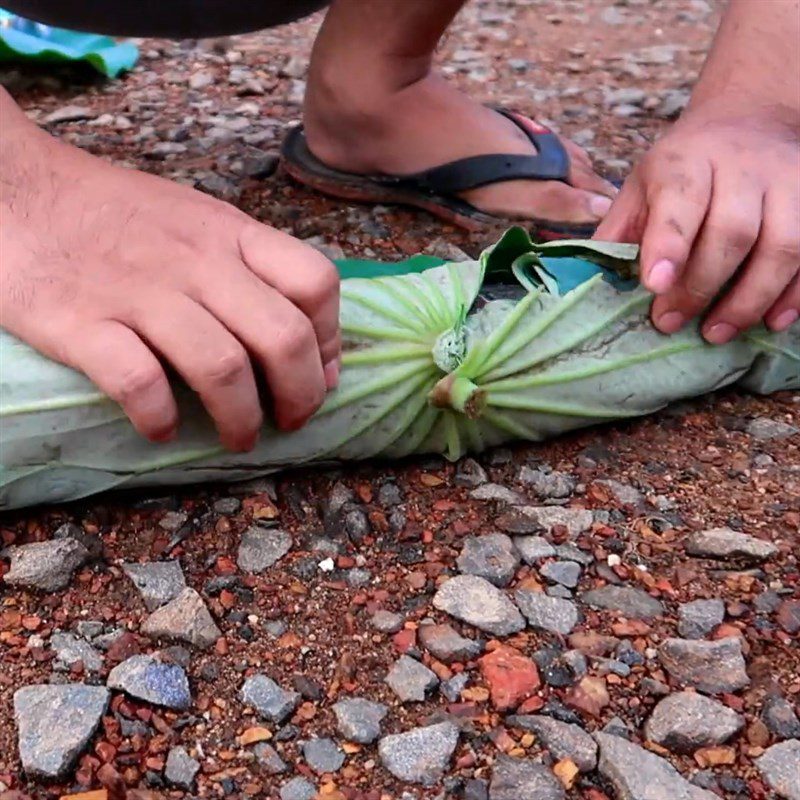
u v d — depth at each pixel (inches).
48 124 43.6
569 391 26.2
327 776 21.3
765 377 28.4
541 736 21.7
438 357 25.0
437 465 26.5
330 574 24.2
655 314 26.7
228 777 21.2
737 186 25.7
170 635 22.9
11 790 20.9
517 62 52.4
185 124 43.8
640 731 22.0
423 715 22.0
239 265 23.4
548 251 26.6
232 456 24.7
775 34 27.5
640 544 25.0
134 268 23.6
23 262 23.8
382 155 36.1
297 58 51.8
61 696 21.8
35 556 23.8
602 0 63.0
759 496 26.2
